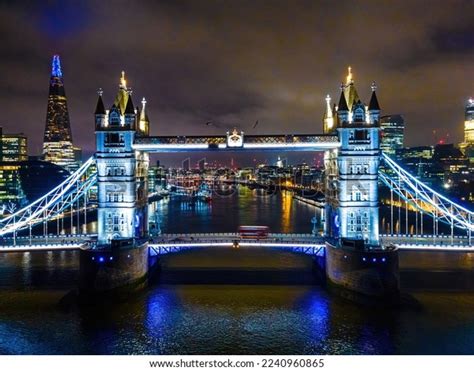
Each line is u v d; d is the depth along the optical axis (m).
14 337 59.00
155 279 85.56
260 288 79.75
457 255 104.44
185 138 83.12
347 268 73.31
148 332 60.59
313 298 74.00
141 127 94.56
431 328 61.19
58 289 79.31
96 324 63.25
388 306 69.38
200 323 63.56
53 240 89.12
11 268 94.56
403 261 98.56
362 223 80.19
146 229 92.44
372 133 80.06
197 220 181.25
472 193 199.12
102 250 74.38
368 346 56.16
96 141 83.00
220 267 94.81
